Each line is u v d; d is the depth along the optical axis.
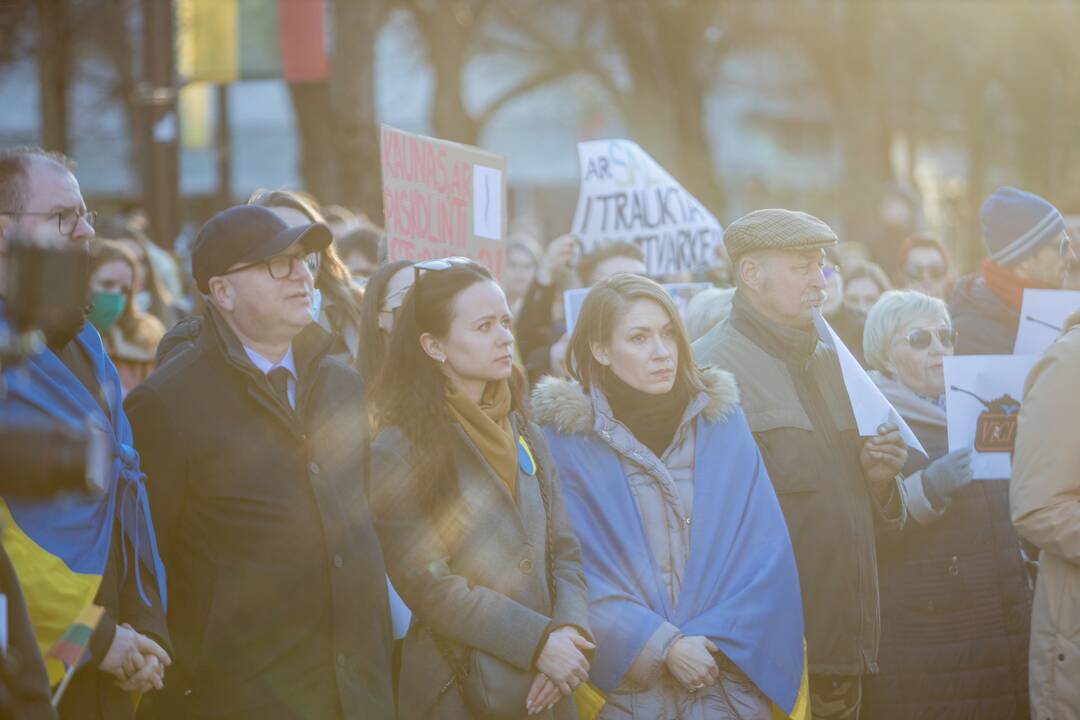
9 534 9.13
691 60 64.38
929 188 115.12
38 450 7.43
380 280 13.17
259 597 10.20
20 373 8.85
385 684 10.75
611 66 82.88
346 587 10.48
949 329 14.72
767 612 11.62
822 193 115.56
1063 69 86.50
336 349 14.48
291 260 10.47
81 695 9.56
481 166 15.55
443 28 59.59
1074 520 12.07
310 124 52.00
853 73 64.25
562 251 18.61
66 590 9.23
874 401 12.71
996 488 14.29
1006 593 14.13
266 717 10.18
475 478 11.03
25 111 100.62
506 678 10.58
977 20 82.00
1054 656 12.46
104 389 9.89
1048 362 12.41
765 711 11.73
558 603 11.07
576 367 12.41
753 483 12.05
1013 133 105.25
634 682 11.46
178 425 10.24
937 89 104.62
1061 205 18.00
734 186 108.75
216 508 10.24
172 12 35.50
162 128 35.56
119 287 16.81
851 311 18.80
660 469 11.93
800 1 68.75
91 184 99.81
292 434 10.44
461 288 11.18
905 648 13.94
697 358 13.24
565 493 11.99
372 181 43.84
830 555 12.58
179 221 35.88
